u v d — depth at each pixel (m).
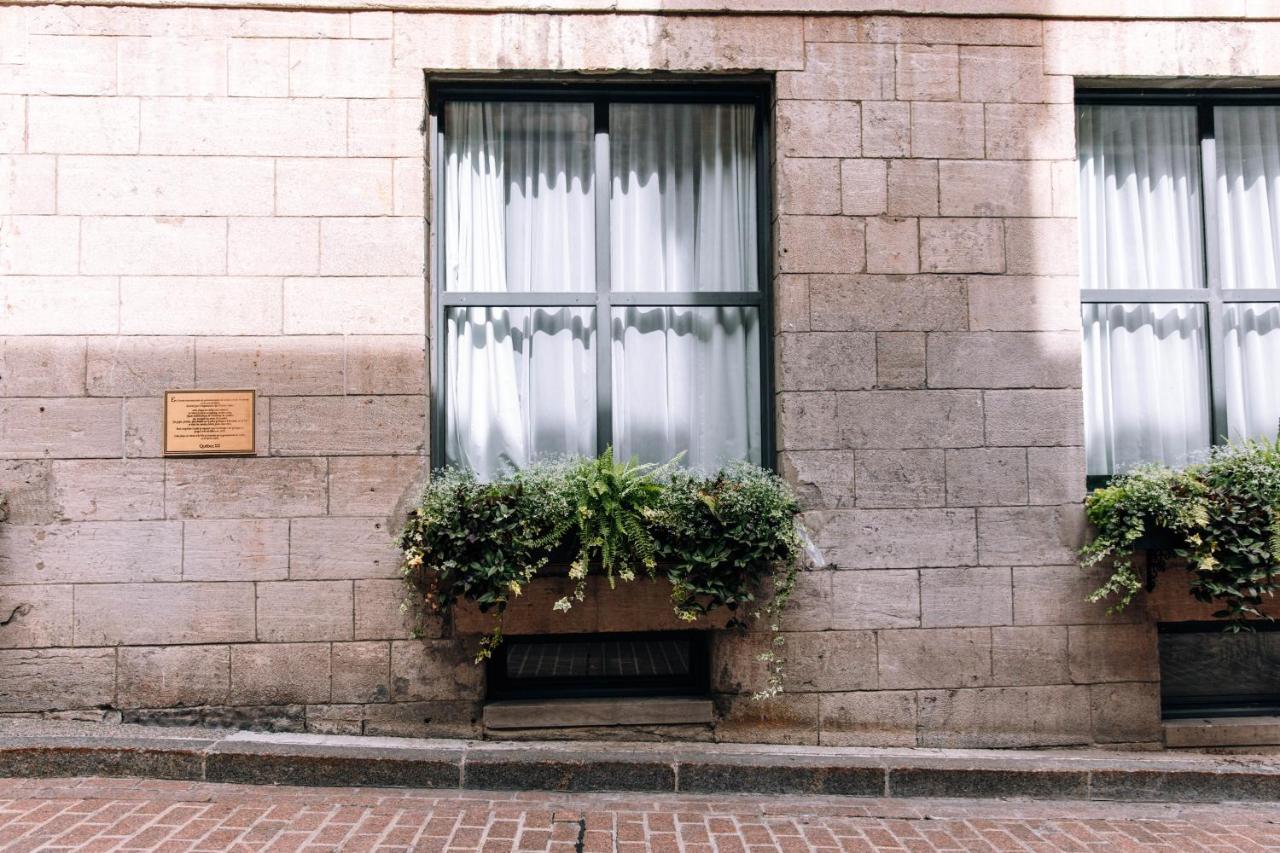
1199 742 5.07
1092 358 5.53
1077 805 4.54
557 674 5.17
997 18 5.23
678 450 5.41
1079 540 5.12
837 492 5.07
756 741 4.99
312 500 4.92
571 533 4.79
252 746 4.53
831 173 5.15
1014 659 5.06
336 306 4.98
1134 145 5.60
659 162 5.50
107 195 4.92
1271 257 5.60
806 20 5.17
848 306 5.12
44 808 4.05
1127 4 5.23
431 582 4.90
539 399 5.38
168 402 4.89
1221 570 4.73
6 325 4.85
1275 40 5.26
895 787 4.59
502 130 5.45
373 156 5.02
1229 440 5.23
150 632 4.84
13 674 4.79
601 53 5.09
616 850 3.85
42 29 4.92
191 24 4.98
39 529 4.82
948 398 5.13
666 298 5.37
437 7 5.04
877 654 5.03
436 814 4.17
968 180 5.19
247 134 4.98
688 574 4.71
